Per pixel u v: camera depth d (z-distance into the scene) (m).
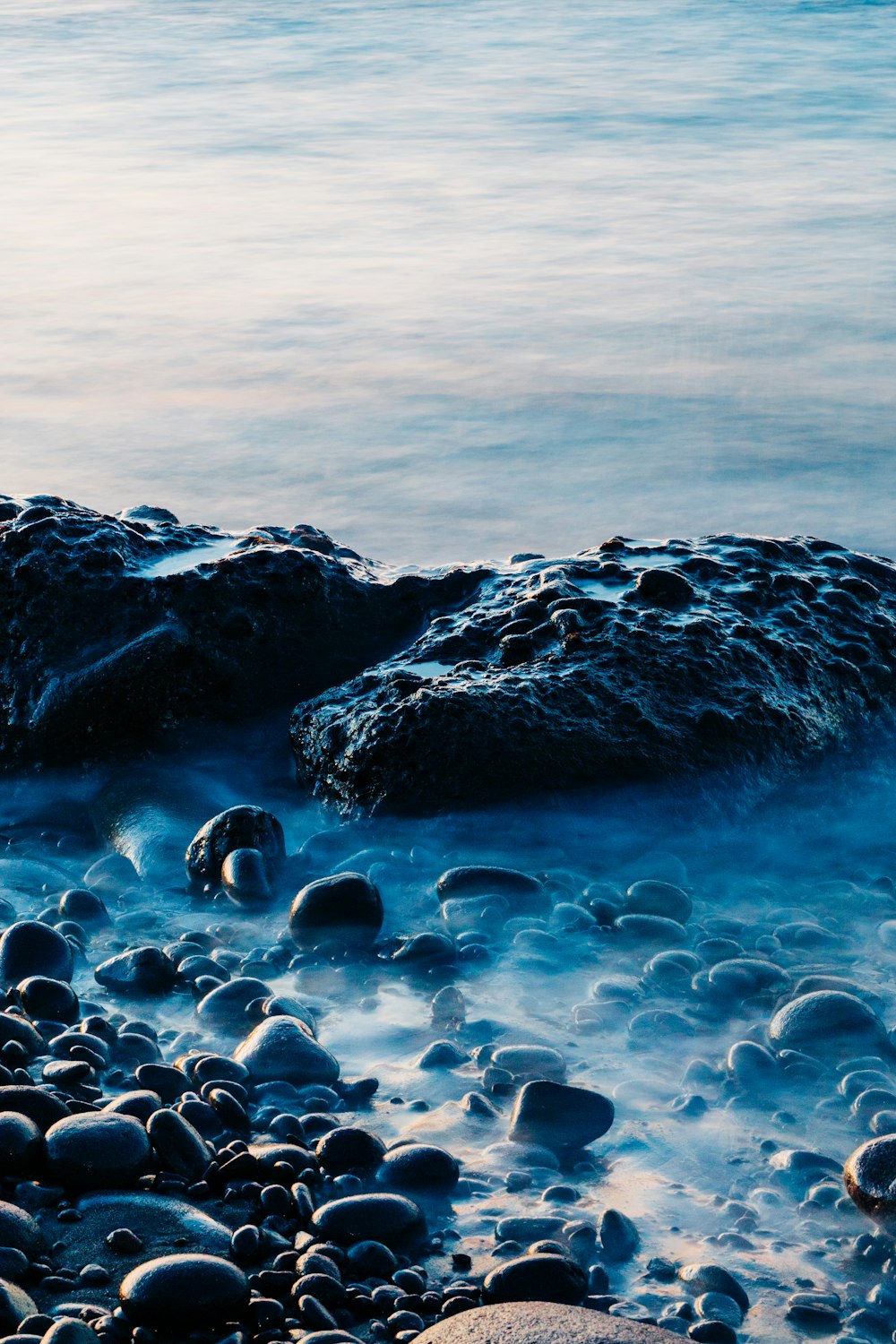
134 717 5.17
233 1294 2.19
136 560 5.58
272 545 5.57
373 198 36.03
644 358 20.62
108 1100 2.90
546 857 4.49
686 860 4.55
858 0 66.06
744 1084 3.15
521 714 4.64
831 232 29.62
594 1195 2.71
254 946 3.96
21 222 34.38
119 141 46.44
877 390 18.38
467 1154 2.85
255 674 5.32
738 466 15.44
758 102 47.03
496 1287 2.33
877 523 13.45
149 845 4.61
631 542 5.82
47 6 79.00
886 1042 3.30
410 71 58.25
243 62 61.56
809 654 5.15
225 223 33.62
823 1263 2.52
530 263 28.22
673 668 4.88
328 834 4.64
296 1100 3.01
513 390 19.12
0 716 5.31
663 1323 2.31
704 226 30.92
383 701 4.88
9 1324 2.10
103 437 17.33
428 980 3.73
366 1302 2.30
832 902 4.34
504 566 5.75
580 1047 3.34
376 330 23.20
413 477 15.48
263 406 18.64
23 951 3.62
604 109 47.72
